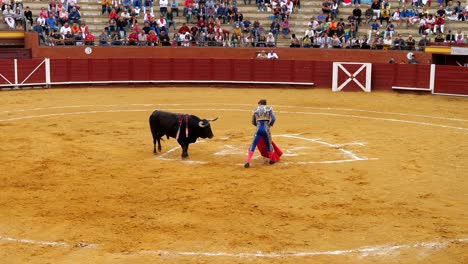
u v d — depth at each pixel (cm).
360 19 3325
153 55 3081
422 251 865
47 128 1794
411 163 1372
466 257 844
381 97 2620
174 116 1401
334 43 3102
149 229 941
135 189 1153
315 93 2748
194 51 3100
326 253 854
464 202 1090
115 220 981
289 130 1780
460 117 2094
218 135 1691
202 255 841
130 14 3334
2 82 2750
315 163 1367
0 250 863
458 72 2641
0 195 1116
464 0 3462
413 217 1005
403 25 3353
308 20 3456
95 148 1518
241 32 3306
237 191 1142
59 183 1196
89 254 847
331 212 1026
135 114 2084
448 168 1331
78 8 3306
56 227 952
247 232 930
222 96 2620
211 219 986
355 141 1617
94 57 3039
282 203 1072
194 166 1338
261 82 2950
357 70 2803
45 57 2981
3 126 1825
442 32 3247
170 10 3456
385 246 882
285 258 834
